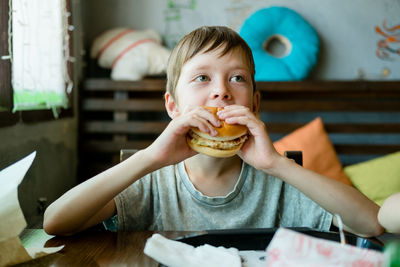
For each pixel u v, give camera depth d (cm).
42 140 191
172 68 103
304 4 300
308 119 302
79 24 272
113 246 69
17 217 60
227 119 82
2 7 143
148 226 101
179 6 299
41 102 194
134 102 275
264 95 296
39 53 182
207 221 97
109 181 80
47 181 198
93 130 273
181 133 81
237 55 94
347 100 301
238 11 299
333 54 303
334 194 80
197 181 102
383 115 300
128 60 269
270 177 103
